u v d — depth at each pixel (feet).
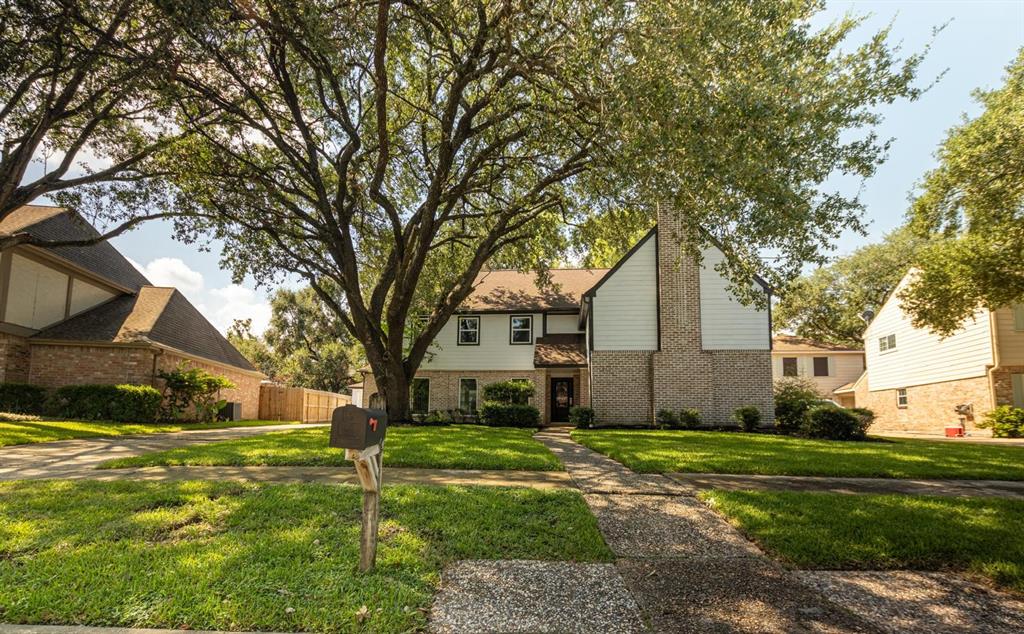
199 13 29.50
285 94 46.16
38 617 9.90
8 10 32.30
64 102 41.65
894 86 26.25
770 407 56.54
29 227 60.75
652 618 10.56
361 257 63.72
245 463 26.13
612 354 59.21
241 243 52.65
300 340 163.12
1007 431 56.18
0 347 57.47
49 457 29.04
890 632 10.25
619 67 25.85
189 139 47.62
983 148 37.06
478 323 76.84
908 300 47.32
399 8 37.58
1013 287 41.29
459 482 22.22
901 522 16.83
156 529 14.84
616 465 28.14
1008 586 12.51
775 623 10.46
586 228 57.77
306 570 12.08
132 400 54.95
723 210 26.48
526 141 47.29
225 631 9.66
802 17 27.66
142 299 74.28
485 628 10.02
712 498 19.72
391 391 55.16
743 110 23.06
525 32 31.76
